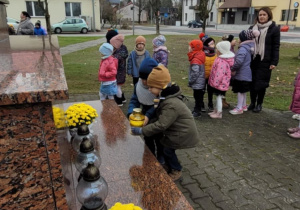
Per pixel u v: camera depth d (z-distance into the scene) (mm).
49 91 1143
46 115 1231
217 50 4934
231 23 46312
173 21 62094
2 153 1219
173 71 9352
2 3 3596
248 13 42500
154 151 3424
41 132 1246
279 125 4824
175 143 2795
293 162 3574
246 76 5051
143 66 2961
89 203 1755
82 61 11016
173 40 17188
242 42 5051
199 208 2711
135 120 2818
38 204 1351
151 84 2666
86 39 19766
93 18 29391
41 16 27172
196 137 2826
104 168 2609
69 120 2982
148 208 2062
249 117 5211
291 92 6965
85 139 2191
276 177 3236
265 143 4125
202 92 5047
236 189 3008
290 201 2816
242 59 4930
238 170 3387
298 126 4648
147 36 20766
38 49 2447
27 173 1283
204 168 3439
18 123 1201
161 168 2611
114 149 2994
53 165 1317
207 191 2975
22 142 1233
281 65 10094
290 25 36719
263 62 5008
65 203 1404
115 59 5055
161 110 2701
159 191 2264
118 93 5594
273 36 4887
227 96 6750
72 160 2570
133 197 2188
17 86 1201
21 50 2373
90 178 1714
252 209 2697
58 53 2193
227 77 4859
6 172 1248
